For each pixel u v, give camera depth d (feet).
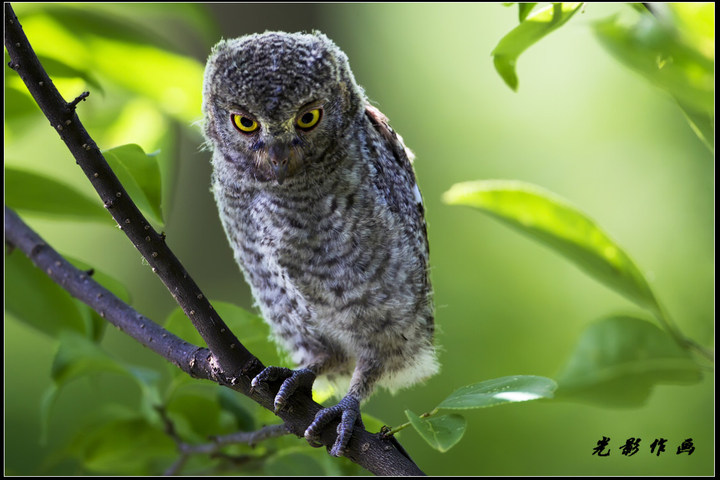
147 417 10.35
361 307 10.34
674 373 10.16
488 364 11.21
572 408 11.12
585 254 10.17
